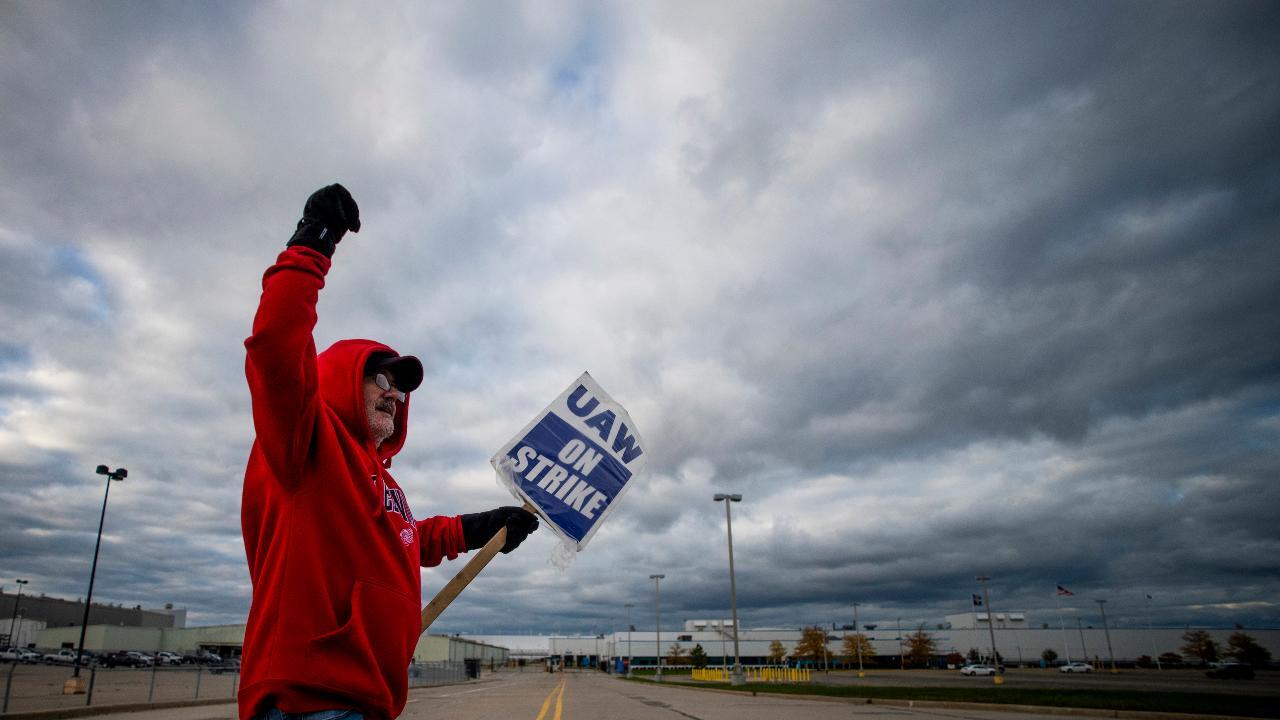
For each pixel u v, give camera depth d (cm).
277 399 131
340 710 139
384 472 175
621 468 245
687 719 1524
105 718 1602
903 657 10431
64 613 9331
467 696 2880
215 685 3127
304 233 143
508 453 230
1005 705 1752
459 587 199
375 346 181
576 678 7006
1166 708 1506
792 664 10444
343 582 146
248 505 160
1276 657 9956
